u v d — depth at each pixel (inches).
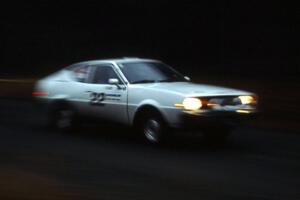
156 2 1451.8
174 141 489.4
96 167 373.4
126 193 301.9
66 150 440.1
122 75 485.4
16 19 1592.0
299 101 743.1
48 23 1572.3
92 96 503.2
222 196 297.4
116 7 1505.9
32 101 868.0
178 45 1413.6
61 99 533.3
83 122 523.5
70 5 1545.3
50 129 560.4
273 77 1059.3
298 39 1259.2
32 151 434.9
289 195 301.0
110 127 566.6
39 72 1443.2
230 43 1339.8
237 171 362.3
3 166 375.9
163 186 319.0
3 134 526.9
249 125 597.0
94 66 514.0
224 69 1202.0
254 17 1337.4
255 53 1296.8
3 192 303.1
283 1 1291.8
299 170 366.6
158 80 491.2
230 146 466.3
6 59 1550.2
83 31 1539.1
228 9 1358.3
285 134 536.1
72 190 308.0
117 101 480.4
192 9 1407.5
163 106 444.8
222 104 440.1
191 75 1157.1
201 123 432.8
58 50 1535.4
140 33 1469.0
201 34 1392.7
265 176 347.6
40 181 330.3
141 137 503.5
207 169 368.2
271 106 712.4
